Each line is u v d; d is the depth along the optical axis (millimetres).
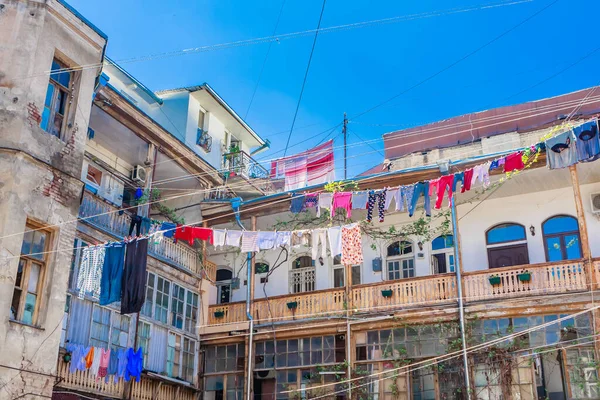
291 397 21188
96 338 18484
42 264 14641
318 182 22516
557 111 23828
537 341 18875
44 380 13969
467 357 19219
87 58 16594
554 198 22281
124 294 16656
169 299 21969
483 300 19672
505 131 24469
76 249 18281
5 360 13188
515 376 18719
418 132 26469
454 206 20953
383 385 20156
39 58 15203
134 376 18984
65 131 15812
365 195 17391
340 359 21156
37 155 14727
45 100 15312
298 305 22250
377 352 20656
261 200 23094
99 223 19656
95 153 23125
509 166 15281
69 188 15422
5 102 14539
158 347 21000
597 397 17766
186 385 21812
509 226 22750
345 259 16891
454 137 25359
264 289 23531
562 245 21766
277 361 21984
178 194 25188
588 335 18250
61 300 14695
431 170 20750
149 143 22641
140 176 24094
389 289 21031
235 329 22812
